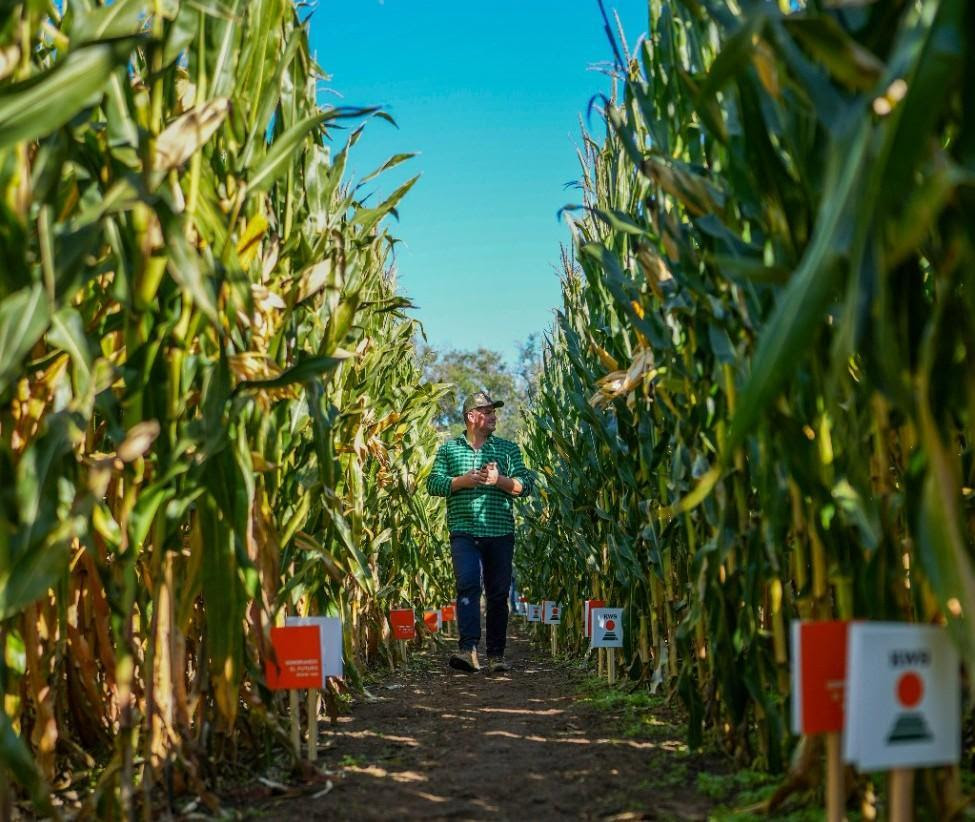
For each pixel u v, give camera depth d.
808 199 1.56
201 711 2.36
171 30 1.93
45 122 1.40
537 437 6.78
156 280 1.91
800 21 1.12
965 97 1.10
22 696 2.32
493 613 5.54
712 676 2.60
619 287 2.71
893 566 1.65
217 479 2.09
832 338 1.66
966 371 1.34
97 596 2.39
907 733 1.33
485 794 2.35
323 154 2.99
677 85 2.45
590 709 3.64
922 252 1.40
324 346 2.47
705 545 2.34
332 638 2.83
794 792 1.93
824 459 1.86
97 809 2.00
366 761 2.76
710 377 2.38
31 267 1.76
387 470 5.04
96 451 2.48
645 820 2.05
